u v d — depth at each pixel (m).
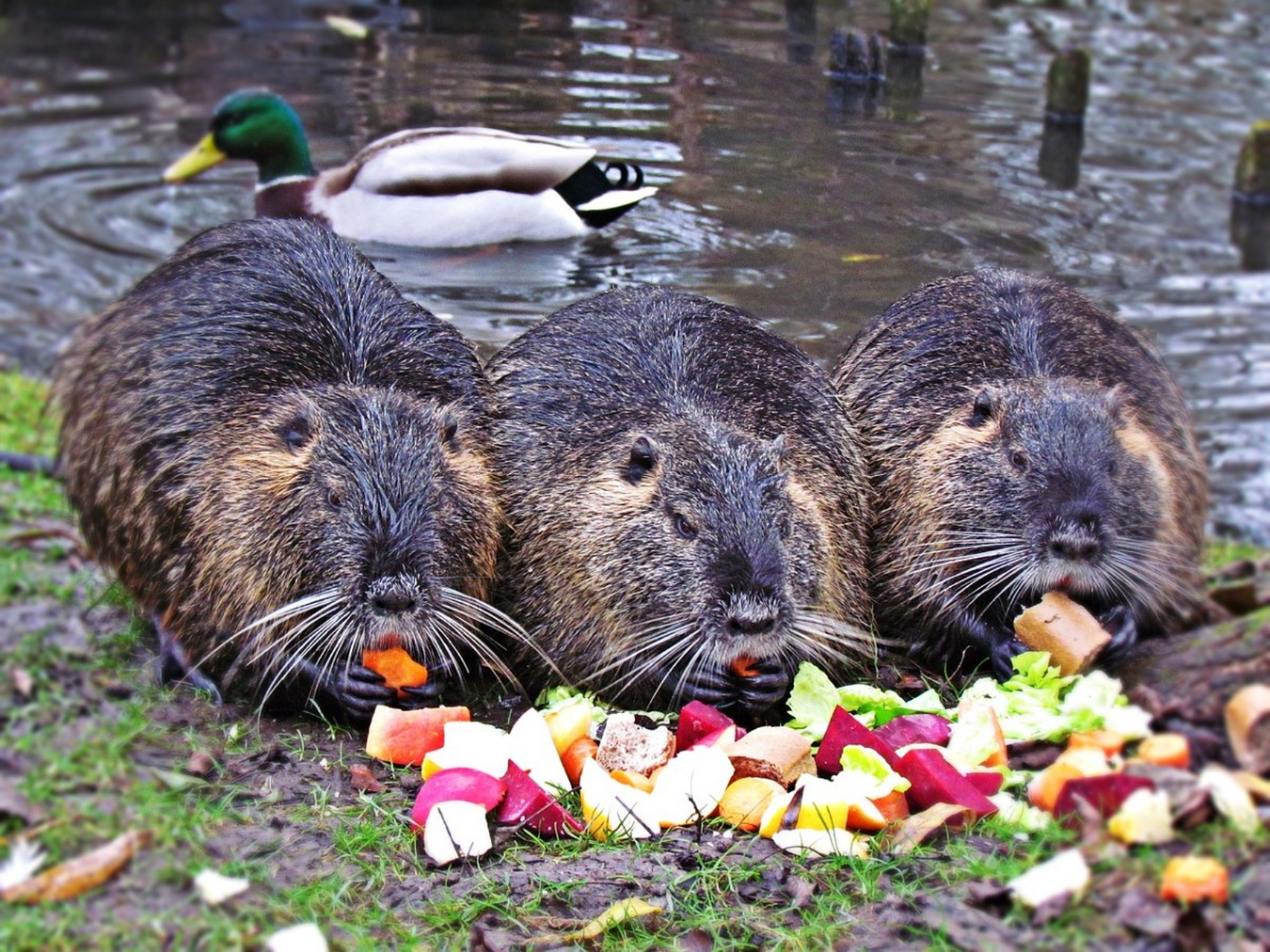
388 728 1.30
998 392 1.48
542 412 1.45
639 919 1.17
